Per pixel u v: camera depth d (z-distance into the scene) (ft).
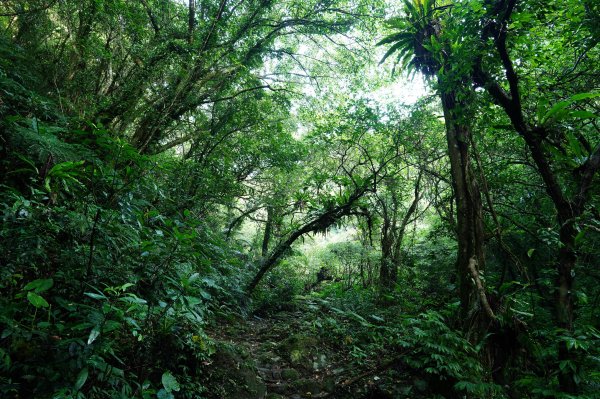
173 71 24.73
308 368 16.19
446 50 14.69
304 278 43.52
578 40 13.94
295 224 29.96
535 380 10.73
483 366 12.99
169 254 10.94
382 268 28.27
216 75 29.04
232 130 33.47
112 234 11.08
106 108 22.09
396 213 30.94
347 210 27.35
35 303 7.31
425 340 13.74
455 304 16.02
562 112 10.88
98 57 22.72
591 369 10.45
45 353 7.78
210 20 26.32
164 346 10.55
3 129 11.61
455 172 16.62
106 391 8.16
